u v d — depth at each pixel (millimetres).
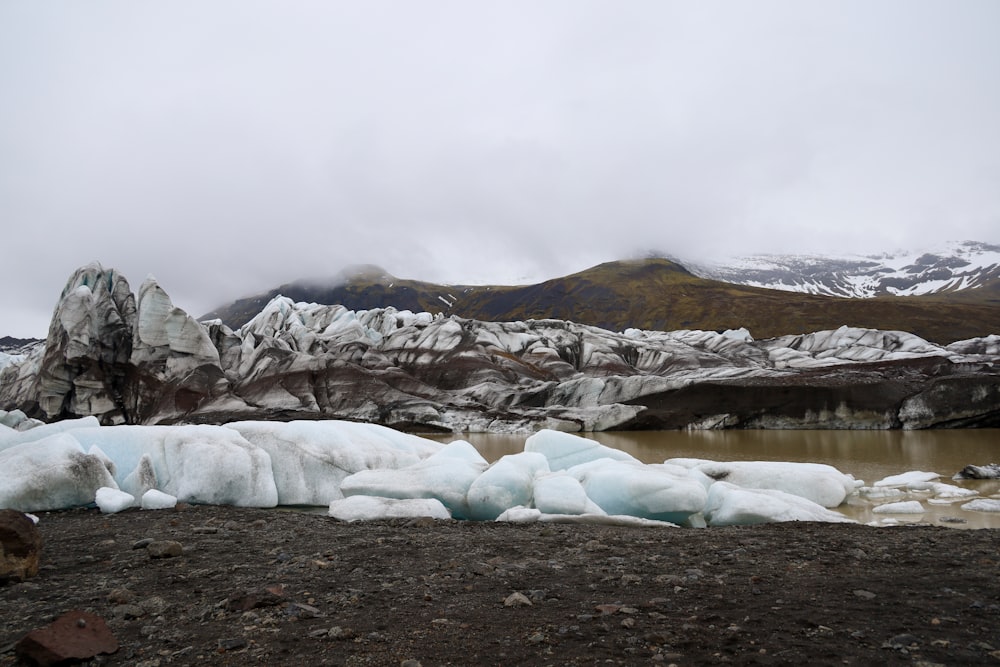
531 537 12523
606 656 5797
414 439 24781
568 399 57594
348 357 67750
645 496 16250
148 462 18906
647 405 53719
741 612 7086
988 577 8430
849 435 43625
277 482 19625
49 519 15477
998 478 23344
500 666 5617
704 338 82188
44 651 5824
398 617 7188
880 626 6457
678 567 9594
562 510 16062
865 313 126750
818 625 6523
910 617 6758
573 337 78375
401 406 56656
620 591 8203
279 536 12820
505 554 10867
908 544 11148
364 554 10914
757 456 32969
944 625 6441
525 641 6266
